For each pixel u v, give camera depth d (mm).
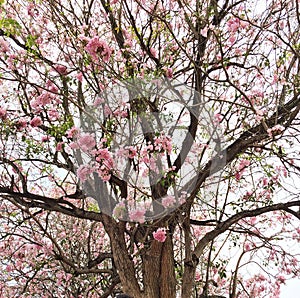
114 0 6258
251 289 8289
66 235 8508
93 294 8516
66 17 6066
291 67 6586
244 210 6840
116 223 6328
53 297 8273
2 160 6180
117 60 6027
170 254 6312
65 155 6316
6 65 5934
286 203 6613
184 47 6391
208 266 6938
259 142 6859
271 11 6352
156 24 6598
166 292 6156
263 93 6750
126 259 6211
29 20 6293
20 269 7902
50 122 6211
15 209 7547
